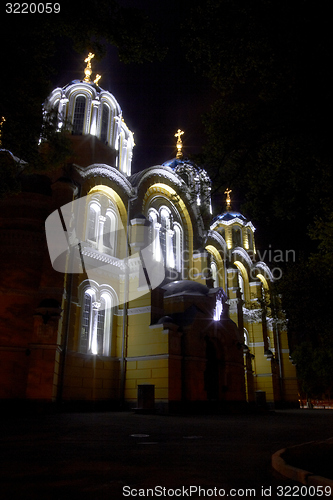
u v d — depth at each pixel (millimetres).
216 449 7641
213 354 26047
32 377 17828
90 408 21078
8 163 16562
